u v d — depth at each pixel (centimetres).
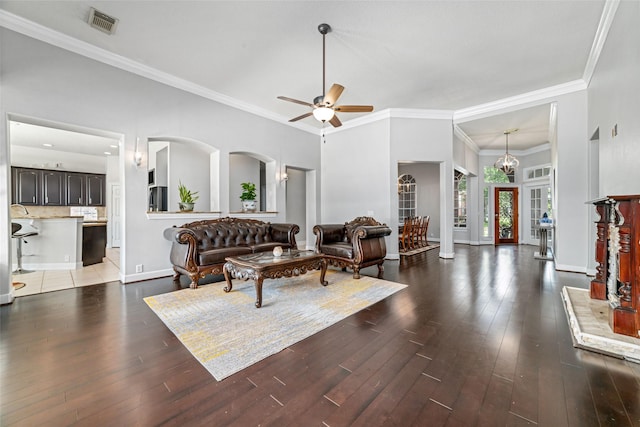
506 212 873
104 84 366
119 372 173
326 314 270
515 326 241
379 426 130
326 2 277
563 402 146
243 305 294
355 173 648
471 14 295
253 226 496
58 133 581
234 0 274
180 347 205
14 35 304
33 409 141
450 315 267
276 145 600
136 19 302
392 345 208
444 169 597
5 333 228
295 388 158
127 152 387
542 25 313
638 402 145
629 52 249
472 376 169
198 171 659
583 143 439
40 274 443
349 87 472
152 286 370
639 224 202
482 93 499
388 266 508
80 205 780
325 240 489
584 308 265
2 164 298
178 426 129
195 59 383
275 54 370
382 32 324
